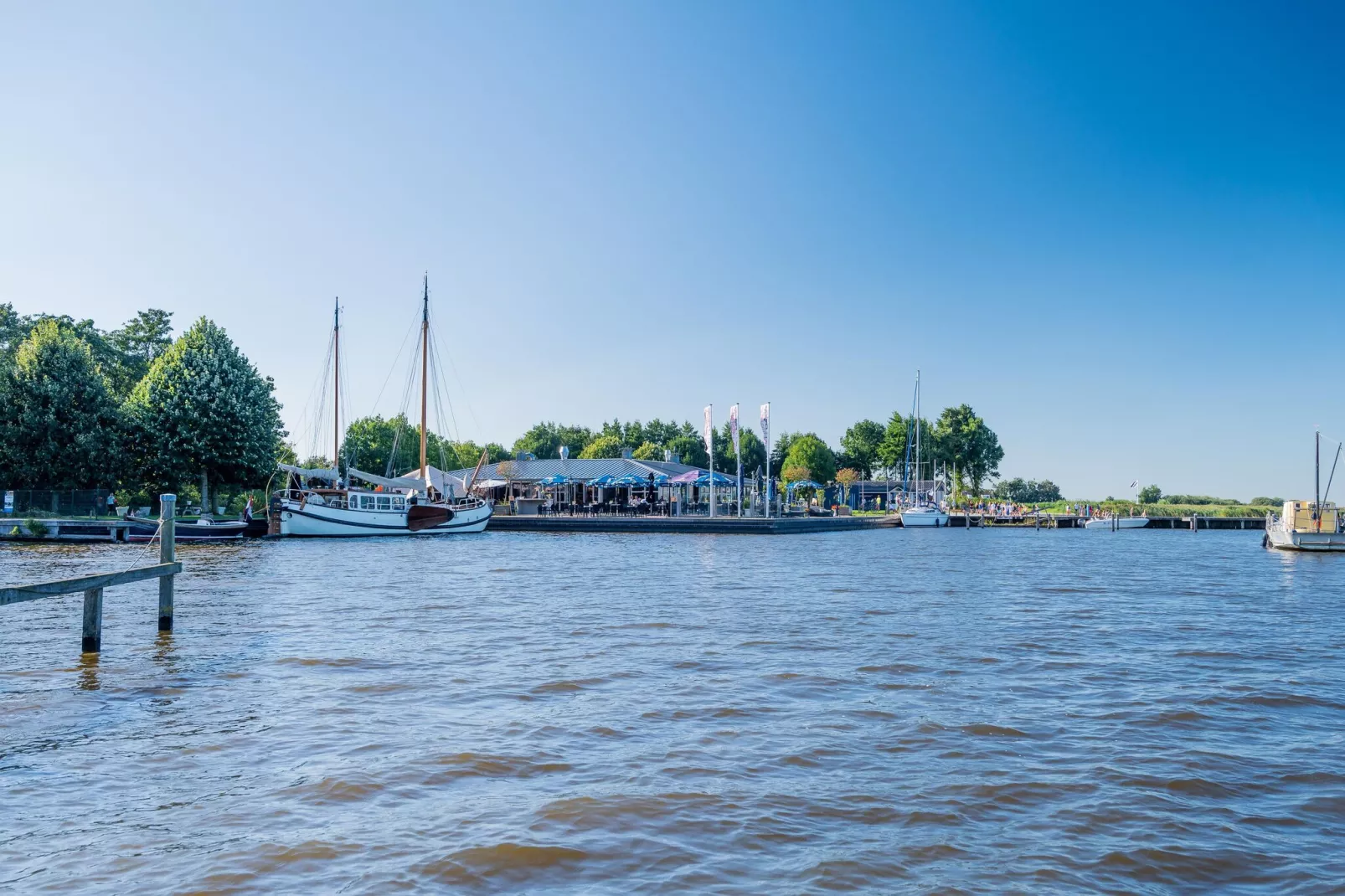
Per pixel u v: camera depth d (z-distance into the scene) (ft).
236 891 21.20
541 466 302.86
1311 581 112.27
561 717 37.11
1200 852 23.86
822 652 52.54
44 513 179.93
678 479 258.37
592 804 26.99
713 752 32.32
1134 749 33.04
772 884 21.77
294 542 181.37
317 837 24.43
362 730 35.04
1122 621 69.05
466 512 219.41
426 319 240.53
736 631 60.85
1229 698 41.42
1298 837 25.04
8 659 50.16
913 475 472.85
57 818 25.98
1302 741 34.37
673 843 24.17
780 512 285.43
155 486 210.79
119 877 22.00
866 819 26.04
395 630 61.26
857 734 34.78
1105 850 23.95
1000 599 83.82
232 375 211.00
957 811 26.66
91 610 51.47
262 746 32.96
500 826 25.29
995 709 38.83
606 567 122.72
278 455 248.73
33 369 196.85
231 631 60.23
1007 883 21.90
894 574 114.21
